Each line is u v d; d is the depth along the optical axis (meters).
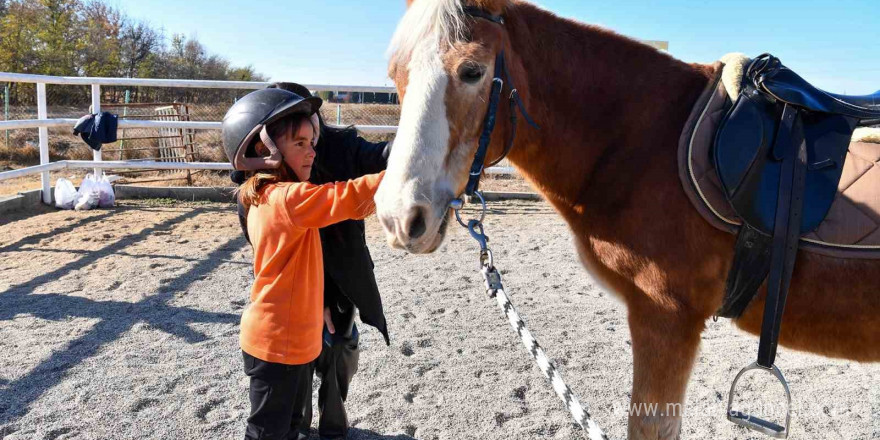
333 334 2.47
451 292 4.59
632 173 1.84
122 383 2.99
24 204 7.31
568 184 2.00
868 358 1.80
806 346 1.86
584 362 3.39
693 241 1.77
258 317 1.96
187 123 7.43
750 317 1.90
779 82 1.80
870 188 1.69
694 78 1.94
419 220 1.60
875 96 1.88
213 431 2.60
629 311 1.92
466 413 2.80
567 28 1.98
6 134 12.27
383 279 4.91
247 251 5.65
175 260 5.30
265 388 1.96
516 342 3.65
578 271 5.23
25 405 2.77
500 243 6.18
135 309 4.06
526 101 1.90
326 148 2.43
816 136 1.73
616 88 1.93
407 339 3.64
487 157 1.83
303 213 1.83
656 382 1.83
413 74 1.65
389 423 2.72
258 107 1.91
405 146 1.61
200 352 3.39
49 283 4.58
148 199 8.05
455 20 1.67
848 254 1.67
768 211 1.71
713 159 1.75
